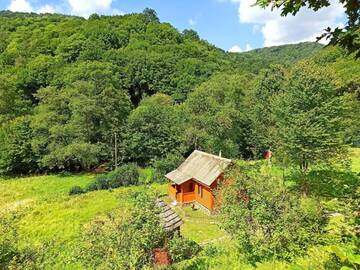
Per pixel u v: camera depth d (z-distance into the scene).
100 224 12.99
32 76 69.00
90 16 109.00
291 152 28.23
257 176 15.75
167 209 19.81
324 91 27.69
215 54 101.00
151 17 122.88
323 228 13.57
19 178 52.06
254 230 14.43
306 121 27.41
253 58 126.38
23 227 27.20
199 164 34.62
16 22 104.31
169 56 84.38
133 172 44.38
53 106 57.44
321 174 30.19
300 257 12.34
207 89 55.38
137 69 78.94
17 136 54.09
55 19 113.50
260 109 53.75
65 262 16.02
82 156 52.03
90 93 57.50
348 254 4.34
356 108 30.62
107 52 81.81
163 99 64.75
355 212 9.19
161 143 54.72
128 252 11.67
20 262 11.33
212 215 30.20
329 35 5.21
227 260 14.10
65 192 41.84
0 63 77.88
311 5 5.04
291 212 13.68
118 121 58.09
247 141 55.66
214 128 50.84
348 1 5.02
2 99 60.78
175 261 15.09
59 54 79.31
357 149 44.69
